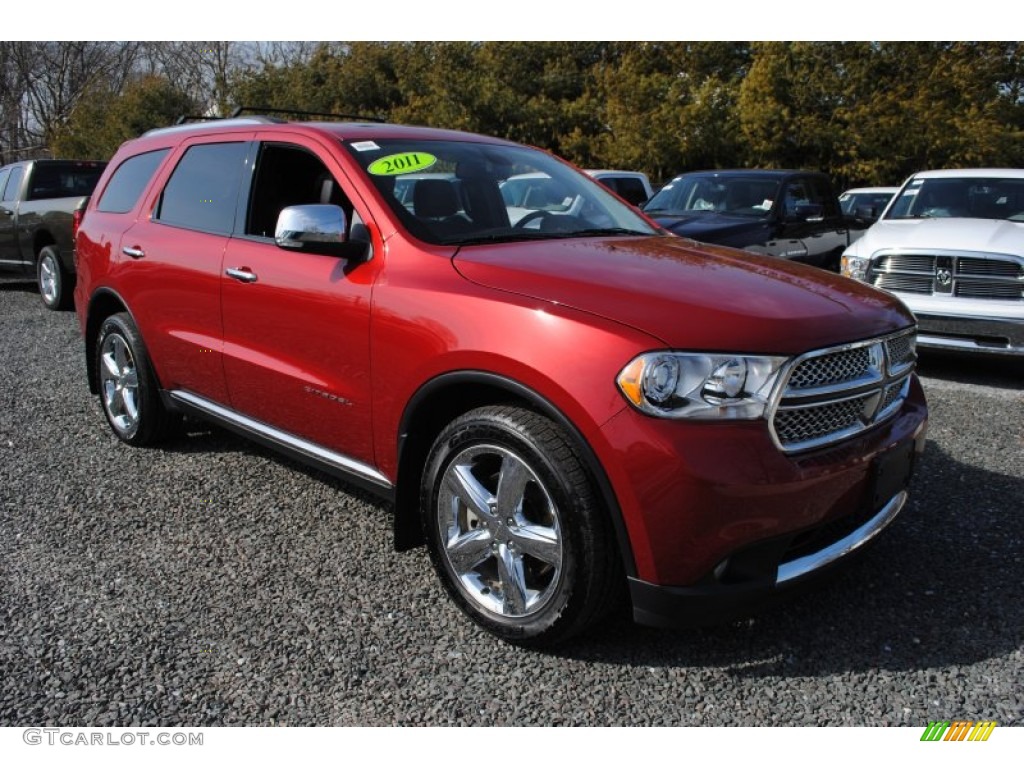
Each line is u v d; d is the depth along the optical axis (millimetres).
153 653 2719
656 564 2395
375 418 3086
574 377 2436
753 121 21906
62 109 41812
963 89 21672
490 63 28547
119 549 3455
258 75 33281
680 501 2316
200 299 3900
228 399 3900
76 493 4043
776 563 2488
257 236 3688
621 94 24156
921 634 2850
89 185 10852
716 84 23875
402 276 2990
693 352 2355
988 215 7543
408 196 3299
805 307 2645
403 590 3141
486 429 2652
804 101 21891
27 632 2826
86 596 3072
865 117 21281
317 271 3281
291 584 3176
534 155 4176
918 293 6738
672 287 2676
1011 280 6301
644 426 2338
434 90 26578
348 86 30594
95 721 2402
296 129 3676
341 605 3029
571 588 2531
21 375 6441
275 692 2539
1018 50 21953
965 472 4344
